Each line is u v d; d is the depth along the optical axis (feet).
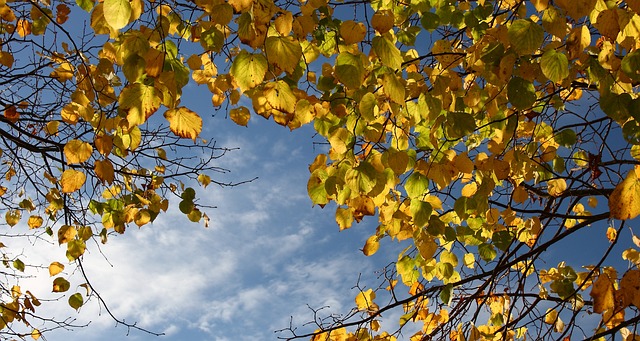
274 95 6.89
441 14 9.88
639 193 5.78
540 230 10.19
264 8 6.48
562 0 6.05
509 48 7.23
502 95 9.14
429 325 11.35
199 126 6.85
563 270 10.44
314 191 7.93
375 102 7.23
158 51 6.51
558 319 10.01
